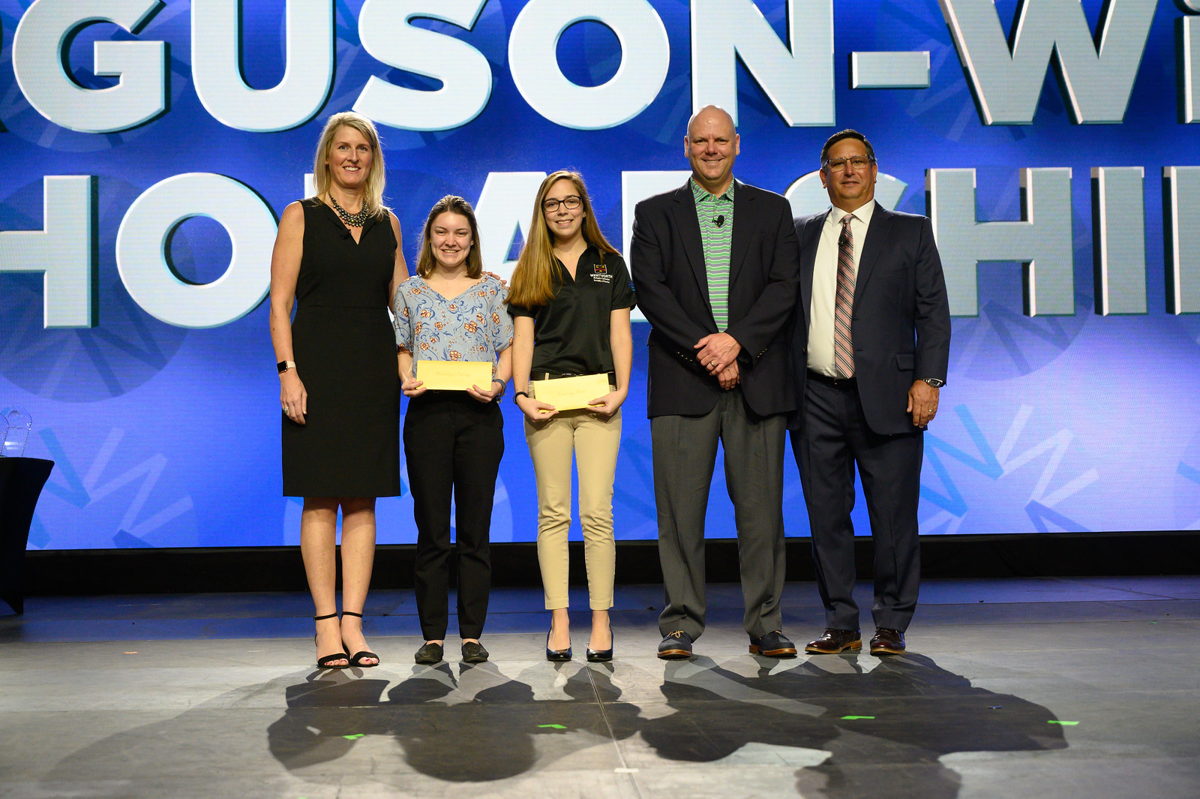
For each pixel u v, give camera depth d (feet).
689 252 10.38
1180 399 17.57
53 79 16.80
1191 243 17.43
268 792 6.07
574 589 16.37
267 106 16.92
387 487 10.31
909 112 17.43
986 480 17.35
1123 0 17.37
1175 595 14.74
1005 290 17.39
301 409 10.07
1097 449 17.48
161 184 16.79
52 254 16.66
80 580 16.56
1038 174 17.29
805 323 10.62
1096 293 17.47
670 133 17.35
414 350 10.44
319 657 10.06
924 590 15.61
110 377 16.84
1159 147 17.62
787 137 17.39
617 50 17.33
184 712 8.11
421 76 17.22
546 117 17.12
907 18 17.46
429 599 10.28
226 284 16.80
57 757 6.84
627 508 17.15
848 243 10.63
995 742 6.98
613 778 6.26
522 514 17.08
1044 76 17.33
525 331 10.52
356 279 10.30
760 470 10.38
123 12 16.87
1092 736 7.13
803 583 16.83
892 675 9.24
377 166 10.66
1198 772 6.32
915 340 11.46
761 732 7.28
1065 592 15.21
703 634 11.86
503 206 17.10
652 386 10.59
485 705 8.21
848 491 10.75
